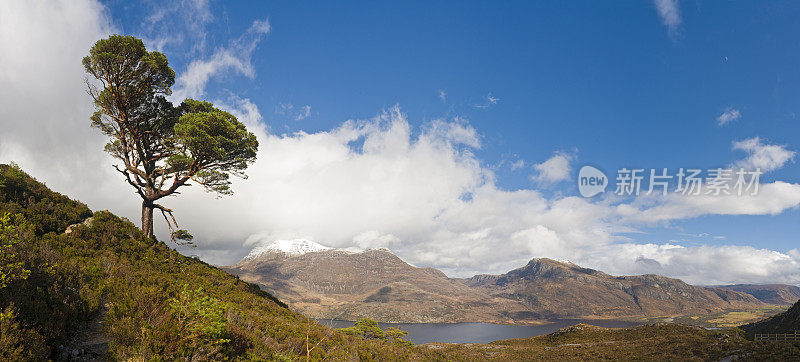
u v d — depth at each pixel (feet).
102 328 36.22
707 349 158.20
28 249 43.83
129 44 100.83
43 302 32.63
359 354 62.39
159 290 42.32
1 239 36.32
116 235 80.79
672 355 157.17
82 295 39.65
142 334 32.22
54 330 31.24
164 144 118.11
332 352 55.72
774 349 137.80
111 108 107.04
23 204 71.61
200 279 76.74
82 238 70.08
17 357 25.43
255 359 36.96
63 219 75.46
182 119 107.34
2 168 78.02
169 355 31.35
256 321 52.54
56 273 40.57
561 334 273.33
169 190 108.17
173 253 92.58
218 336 36.40
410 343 143.23
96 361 30.22
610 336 239.71
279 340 49.52
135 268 62.23
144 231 104.17
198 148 103.19
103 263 55.21
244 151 114.73
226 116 114.11
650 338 205.57
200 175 106.32
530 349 218.79
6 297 30.89
